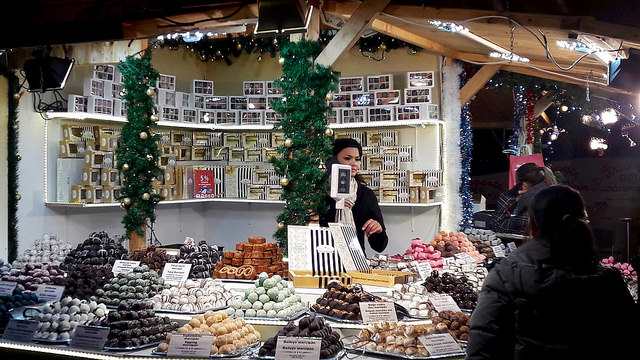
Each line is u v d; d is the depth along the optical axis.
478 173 14.59
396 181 8.88
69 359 3.81
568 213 2.61
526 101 10.63
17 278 5.00
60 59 6.90
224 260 5.35
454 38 7.97
